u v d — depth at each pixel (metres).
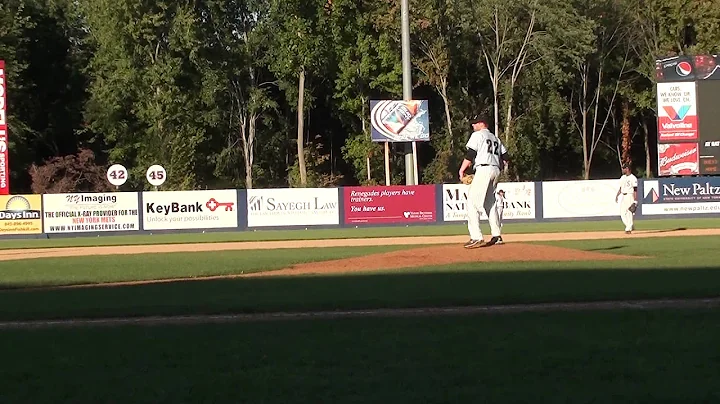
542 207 31.97
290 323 7.89
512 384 5.33
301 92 47.91
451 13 46.78
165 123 46.09
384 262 13.55
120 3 45.19
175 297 10.22
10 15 45.25
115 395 5.24
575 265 12.69
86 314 8.83
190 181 43.56
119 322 8.33
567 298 9.12
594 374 5.55
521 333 7.02
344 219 32.00
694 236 20.80
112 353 6.51
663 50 48.78
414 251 14.37
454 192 32.25
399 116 37.44
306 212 31.89
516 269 12.27
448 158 48.62
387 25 45.69
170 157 44.38
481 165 13.52
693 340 6.58
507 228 27.42
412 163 37.91
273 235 27.69
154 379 5.62
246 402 5.04
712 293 9.27
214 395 5.20
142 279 13.04
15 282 12.85
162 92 46.03
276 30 48.59
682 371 5.60
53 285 12.41
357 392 5.20
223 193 31.59
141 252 20.47
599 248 16.41
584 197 32.06
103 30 46.47
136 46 46.44
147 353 6.48
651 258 13.89
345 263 13.89
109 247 23.53
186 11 46.56
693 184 32.28
